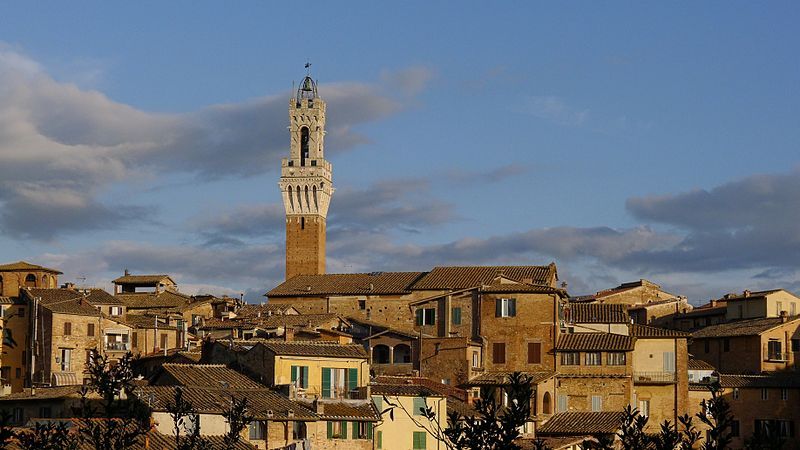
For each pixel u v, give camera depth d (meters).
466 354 144.88
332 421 105.75
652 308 193.12
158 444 86.38
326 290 170.88
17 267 178.62
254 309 173.38
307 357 111.50
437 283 159.38
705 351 168.62
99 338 155.62
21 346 154.38
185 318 178.50
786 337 162.50
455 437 44.28
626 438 49.84
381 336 152.38
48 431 52.94
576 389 143.75
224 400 100.19
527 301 148.62
